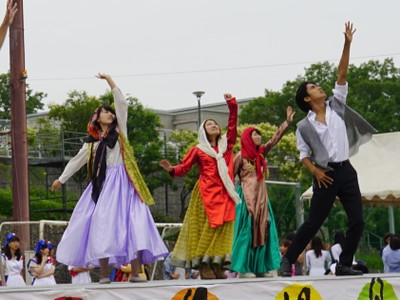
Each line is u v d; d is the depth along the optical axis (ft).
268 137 122.11
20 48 50.03
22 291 19.25
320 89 26.40
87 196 24.34
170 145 115.44
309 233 26.50
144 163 108.99
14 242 37.93
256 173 30.42
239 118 143.95
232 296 22.21
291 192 61.67
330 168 25.84
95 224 23.50
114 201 23.82
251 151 30.48
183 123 164.76
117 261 24.12
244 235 29.81
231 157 29.14
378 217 93.25
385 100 132.05
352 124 27.22
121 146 24.58
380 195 46.44
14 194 49.73
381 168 48.11
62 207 91.25
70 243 23.90
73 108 108.78
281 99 139.33
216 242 27.96
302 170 120.78
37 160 82.38
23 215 49.32
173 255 28.71
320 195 26.17
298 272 44.73
